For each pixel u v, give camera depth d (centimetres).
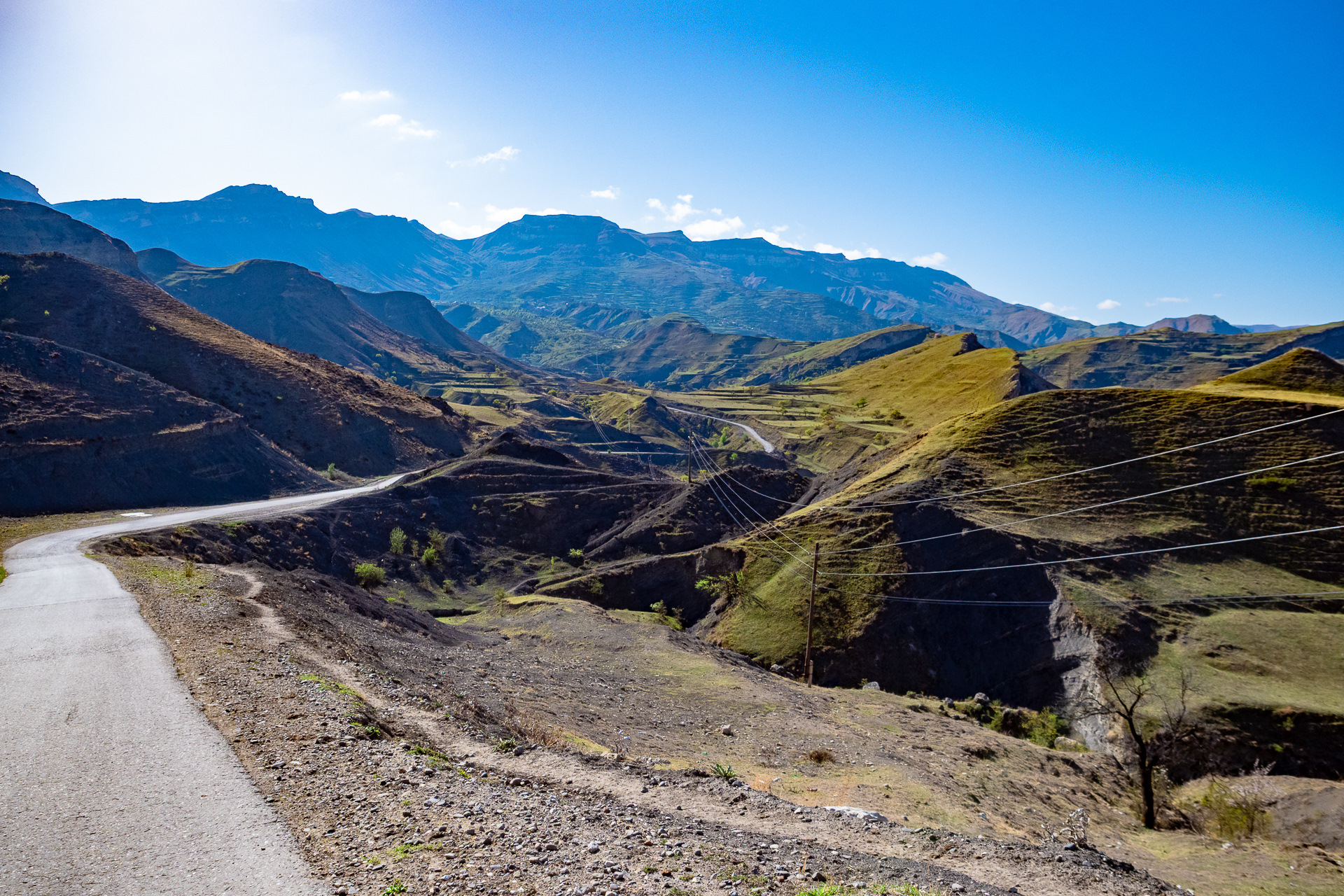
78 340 12688
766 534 8250
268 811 1173
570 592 8612
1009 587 6369
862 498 8231
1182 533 6588
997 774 3206
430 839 1120
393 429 15075
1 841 1025
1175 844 2747
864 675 6009
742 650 6512
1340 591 5738
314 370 15275
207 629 2652
